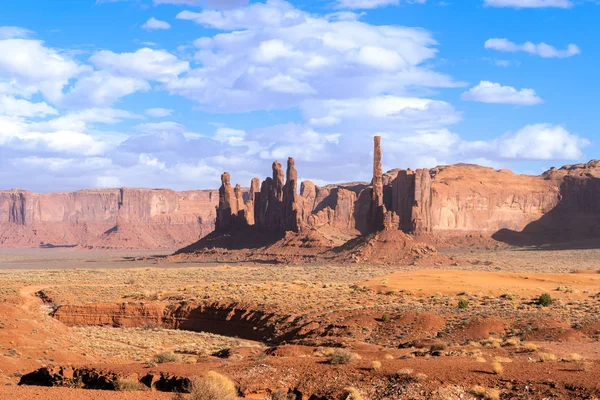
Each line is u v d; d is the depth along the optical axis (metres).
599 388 28.16
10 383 39.72
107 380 35.03
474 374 31.19
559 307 71.06
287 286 103.19
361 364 34.44
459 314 63.97
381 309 68.81
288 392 32.03
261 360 37.25
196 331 83.81
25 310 60.16
